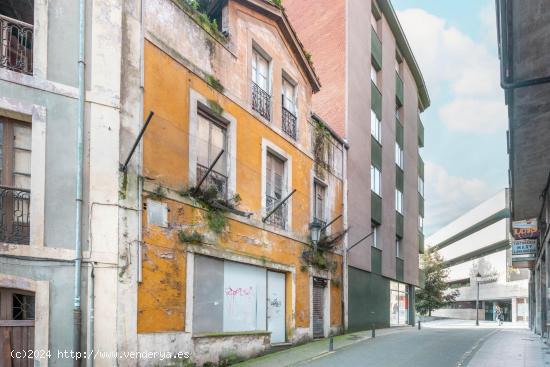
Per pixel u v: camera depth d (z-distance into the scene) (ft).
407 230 100.42
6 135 28.30
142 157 32.17
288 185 51.78
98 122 30.07
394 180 92.32
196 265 36.52
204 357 35.81
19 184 28.35
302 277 53.26
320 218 61.16
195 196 36.70
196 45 38.52
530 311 102.37
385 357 42.52
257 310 44.50
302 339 51.90
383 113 88.43
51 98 29.01
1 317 26.50
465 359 41.81
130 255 30.22
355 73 75.05
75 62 30.07
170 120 35.04
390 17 93.30
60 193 28.53
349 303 67.10
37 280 27.14
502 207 191.42
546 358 41.83
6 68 28.50
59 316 27.43
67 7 30.32
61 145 28.96
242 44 44.88
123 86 31.45
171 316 33.01
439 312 266.98
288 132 53.16
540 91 30.40
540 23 24.62
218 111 40.37
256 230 44.80
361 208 73.36
